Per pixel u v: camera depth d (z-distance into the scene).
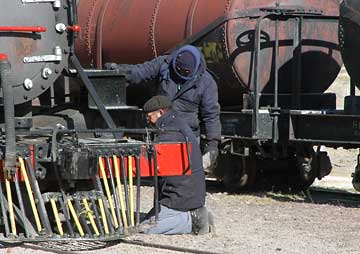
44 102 24.30
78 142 20.31
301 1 30.91
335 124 27.95
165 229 21.58
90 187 20.75
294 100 31.12
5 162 19.55
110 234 20.08
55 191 21.23
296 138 29.08
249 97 30.23
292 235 21.97
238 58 30.06
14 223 20.02
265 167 32.25
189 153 21.03
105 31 34.28
